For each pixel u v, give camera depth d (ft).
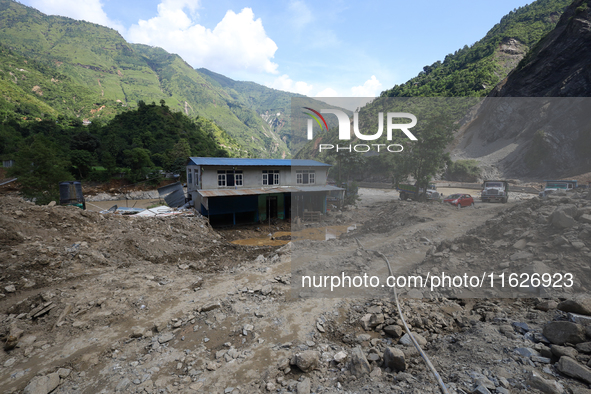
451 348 12.19
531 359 10.25
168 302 21.49
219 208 74.74
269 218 76.18
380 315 15.14
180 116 429.79
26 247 29.68
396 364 11.39
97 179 169.89
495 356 10.75
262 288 21.27
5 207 38.09
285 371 12.57
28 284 24.31
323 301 18.06
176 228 52.39
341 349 13.76
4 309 21.09
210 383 12.36
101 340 16.88
